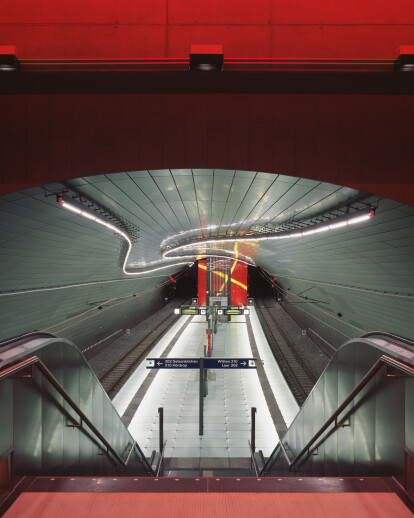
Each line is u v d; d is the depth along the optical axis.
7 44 5.95
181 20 5.93
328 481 3.08
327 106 5.65
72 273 12.77
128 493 2.82
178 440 11.84
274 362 20.23
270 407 14.13
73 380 4.80
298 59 5.65
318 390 5.86
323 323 22.88
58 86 5.69
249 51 5.91
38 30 5.96
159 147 5.68
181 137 5.67
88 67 5.68
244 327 31.09
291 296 35.84
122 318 27.77
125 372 17.98
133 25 5.94
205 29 5.92
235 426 12.72
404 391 3.21
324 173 5.64
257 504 2.73
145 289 33.09
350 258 10.49
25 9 5.96
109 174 5.79
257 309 42.72
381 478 3.18
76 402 4.91
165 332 29.05
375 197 5.82
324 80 5.64
